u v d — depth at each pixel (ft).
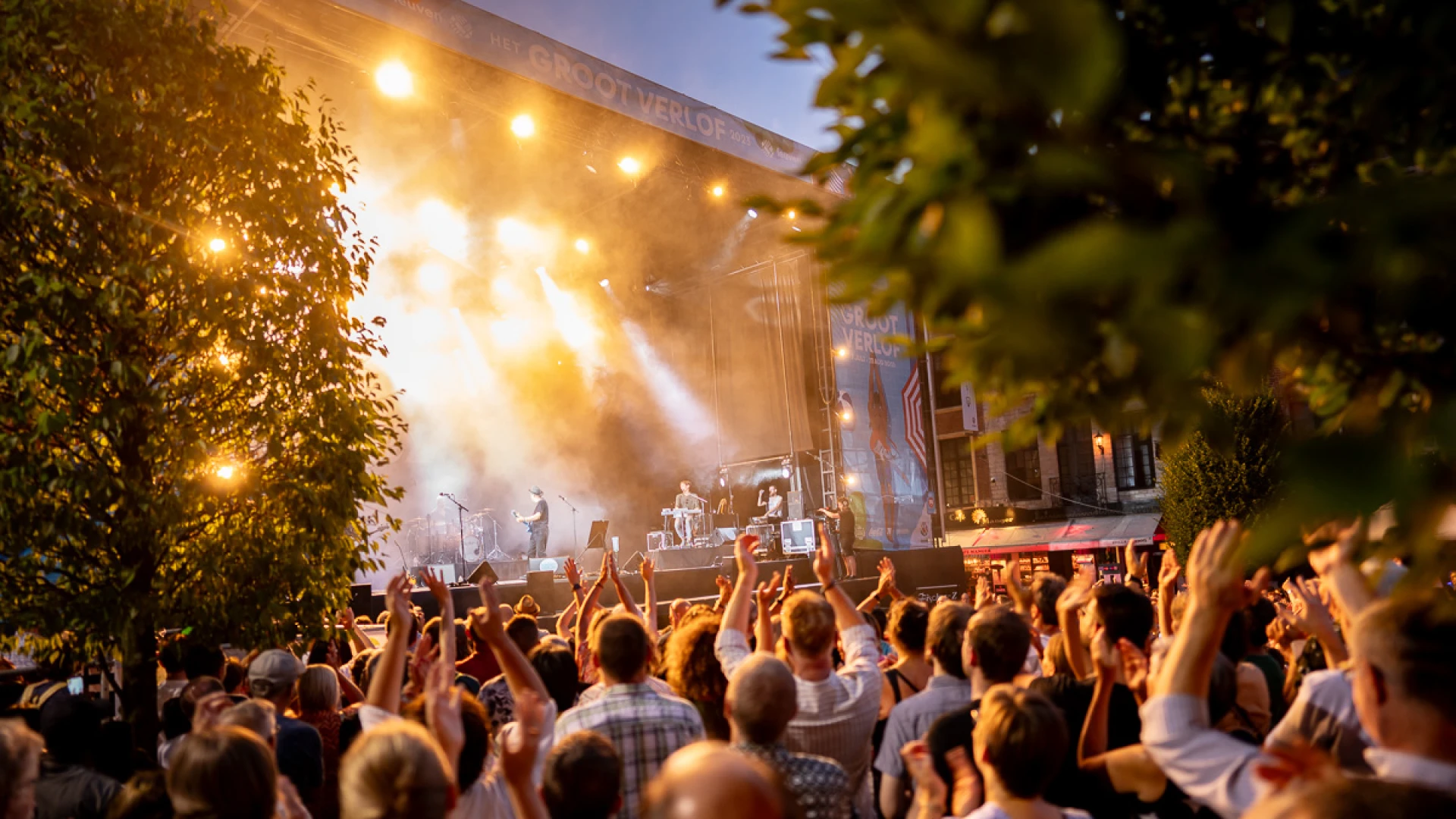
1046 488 118.52
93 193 17.54
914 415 83.20
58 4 17.01
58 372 16.20
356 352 20.70
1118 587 11.38
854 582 59.16
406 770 7.09
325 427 18.94
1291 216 2.84
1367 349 3.73
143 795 9.34
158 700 19.33
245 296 18.04
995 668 10.66
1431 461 2.92
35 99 16.84
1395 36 3.83
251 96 19.07
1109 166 2.86
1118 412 4.03
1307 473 2.92
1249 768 6.30
